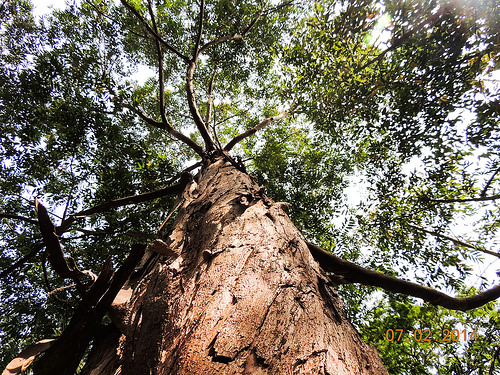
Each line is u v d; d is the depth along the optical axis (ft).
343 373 3.14
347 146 17.81
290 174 22.47
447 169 15.24
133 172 19.38
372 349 4.11
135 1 23.34
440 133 11.95
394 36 11.31
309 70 15.51
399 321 15.76
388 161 17.54
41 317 16.67
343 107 14.47
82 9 21.54
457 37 10.25
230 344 3.25
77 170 19.11
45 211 6.33
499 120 10.55
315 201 21.25
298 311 3.88
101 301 6.86
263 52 28.55
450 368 15.16
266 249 5.11
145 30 24.70
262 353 3.19
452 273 16.51
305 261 5.41
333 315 4.38
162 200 20.35
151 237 9.02
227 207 7.05
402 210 18.06
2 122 17.89
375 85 12.68
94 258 18.25
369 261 19.36
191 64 18.49
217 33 27.81
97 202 18.39
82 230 17.78
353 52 12.94
